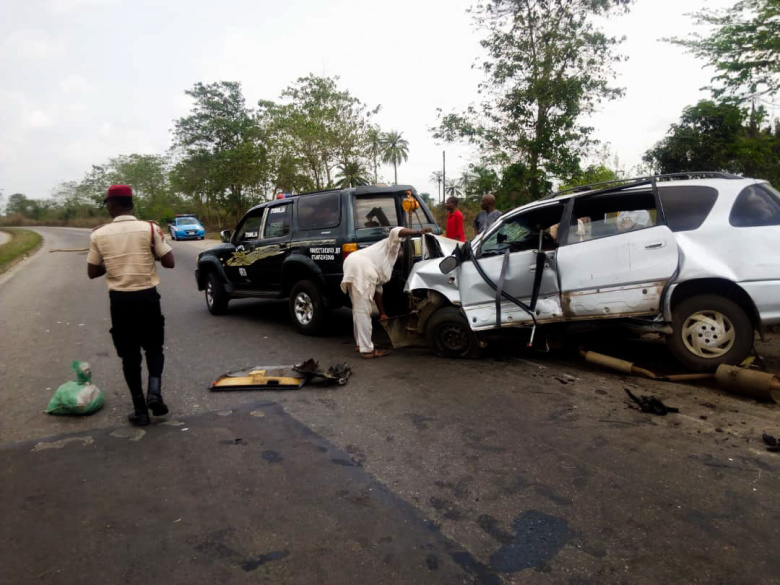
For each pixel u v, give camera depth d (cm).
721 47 1381
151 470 343
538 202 535
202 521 284
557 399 447
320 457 357
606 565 239
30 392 500
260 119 4016
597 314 481
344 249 660
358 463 346
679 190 466
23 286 1352
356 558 249
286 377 512
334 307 711
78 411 434
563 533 264
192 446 378
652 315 470
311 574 239
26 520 288
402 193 724
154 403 414
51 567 248
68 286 1315
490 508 289
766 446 348
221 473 337
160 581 237
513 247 538
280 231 762
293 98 3425
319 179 3550
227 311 943
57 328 805
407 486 315
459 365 558
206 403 466
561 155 1839
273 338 716
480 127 1919
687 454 342
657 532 262
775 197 440
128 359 411
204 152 4806
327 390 493
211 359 615
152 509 297
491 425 400
